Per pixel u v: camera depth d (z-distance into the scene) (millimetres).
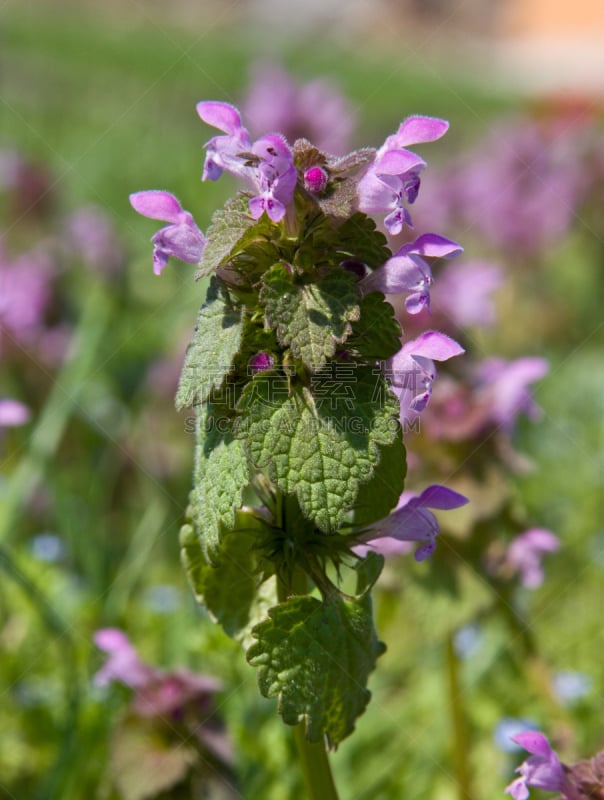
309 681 245
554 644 399
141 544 413
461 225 846
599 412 608
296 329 239
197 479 247
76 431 479
